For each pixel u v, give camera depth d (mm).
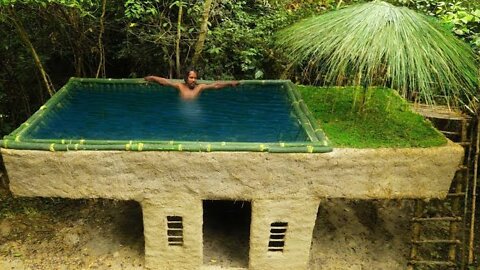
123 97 4770
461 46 3707
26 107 5988
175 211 3715
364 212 5285
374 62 3262
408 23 3443
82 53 5797
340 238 4801
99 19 5207
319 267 4352
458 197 4250
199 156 3406
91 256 4379
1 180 5562
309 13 5820
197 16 5375
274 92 5012
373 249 4672
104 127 3969
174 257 4035
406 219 5191
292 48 3893
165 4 5223
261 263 3988
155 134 3838
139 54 5688
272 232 3943
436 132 3826
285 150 3369
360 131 3836
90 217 5012
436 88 3689
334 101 4516
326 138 3559
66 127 3924
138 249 4480
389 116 4145
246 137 3803
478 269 4438
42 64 5504
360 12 3559
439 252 4699
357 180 3529
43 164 3406
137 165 3451
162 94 4902
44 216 4992
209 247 4469
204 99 4785
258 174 3477
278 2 6461
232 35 5629
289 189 3564
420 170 3531
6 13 4586
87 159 3393
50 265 4250
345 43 3387
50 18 5117
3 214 4938
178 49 5438
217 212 5105
